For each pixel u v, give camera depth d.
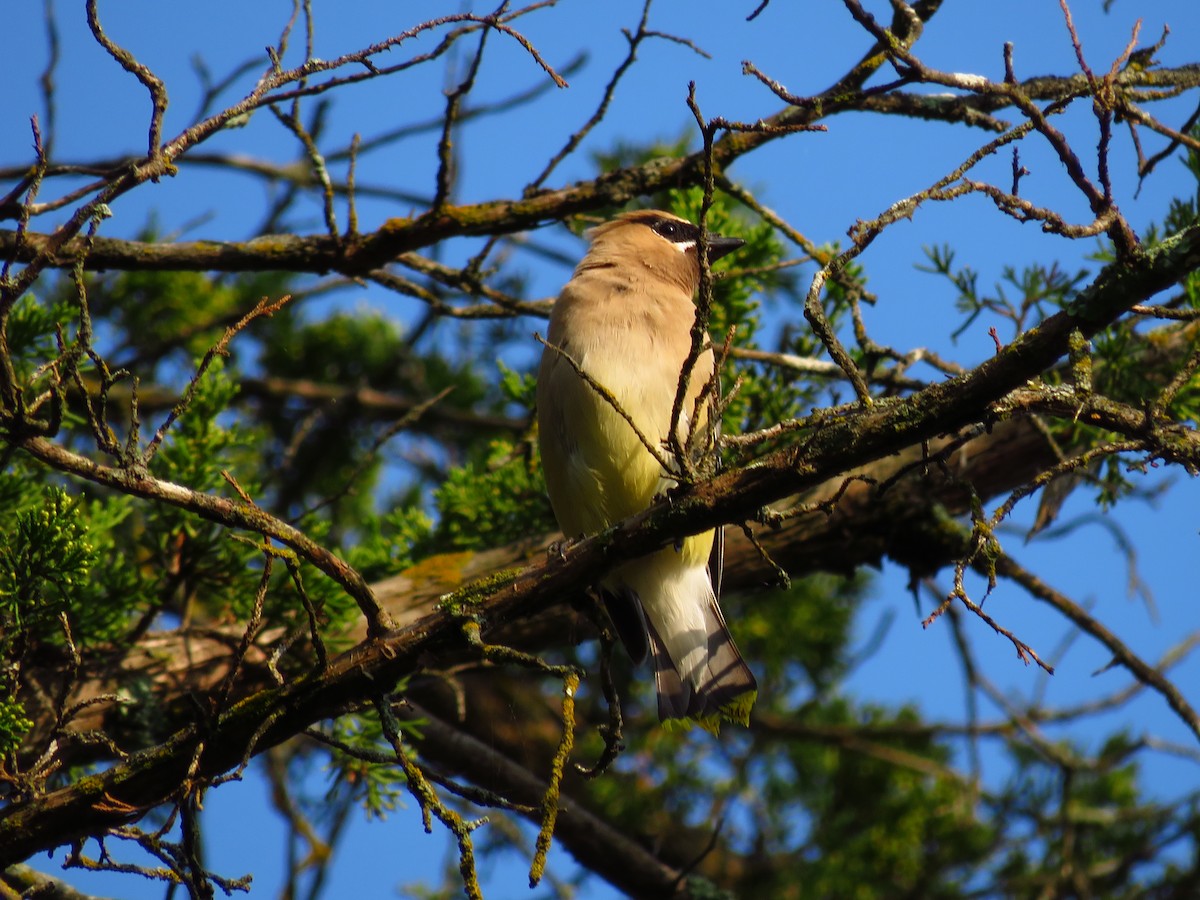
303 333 15.09
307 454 14.35
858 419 6.41
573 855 11.87
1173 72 9.56
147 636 9.43
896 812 13.88
